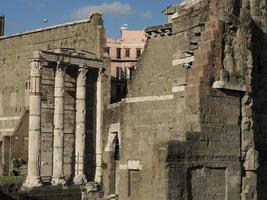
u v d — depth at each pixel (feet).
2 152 273.13
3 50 313.94
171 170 93.04
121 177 166.61
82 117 250.98
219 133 102.78
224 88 103.55
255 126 115.55
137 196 139.74
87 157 258.37
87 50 268.21
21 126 275.18
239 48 107.96
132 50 459.73
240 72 107.34
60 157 244.42
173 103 148.97
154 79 159.74
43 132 254.68
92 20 266.57
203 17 115.24
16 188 227.81
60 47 279.49
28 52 298.56
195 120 100.83
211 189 100.22
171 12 153.28
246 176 107.34
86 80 263.90
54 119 247.70
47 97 255.70
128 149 165.78
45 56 241.76
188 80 103.76
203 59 102.73
